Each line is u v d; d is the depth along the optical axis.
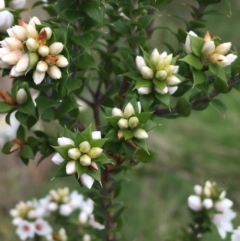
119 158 0.22
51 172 0.64
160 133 0.53
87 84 0.27
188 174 0.50
